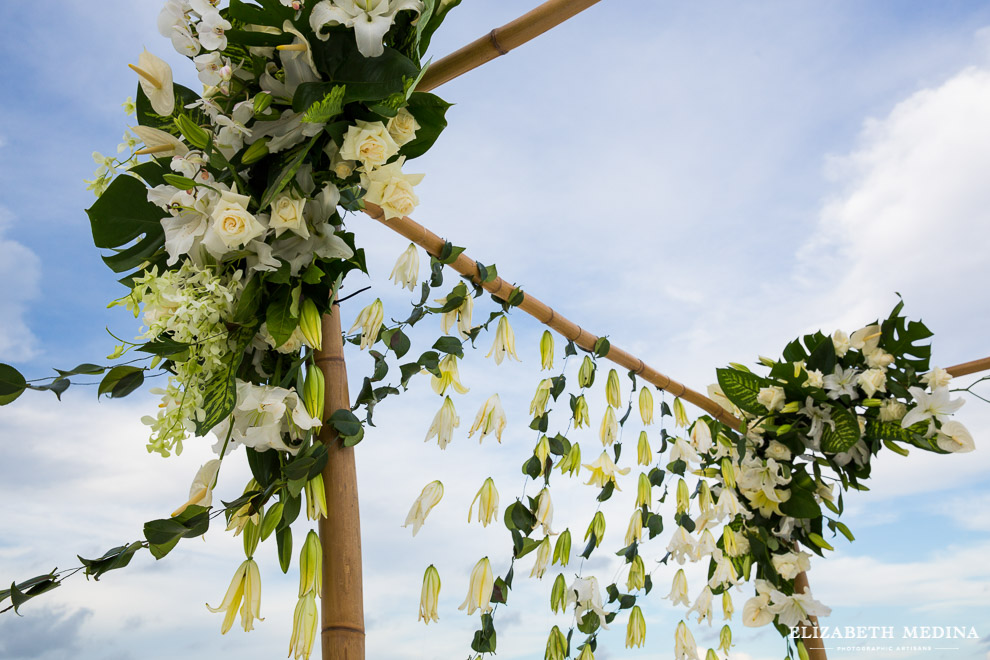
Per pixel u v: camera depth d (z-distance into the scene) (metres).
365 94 1.04
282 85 1.05
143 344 0.90
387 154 1.07
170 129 1.08
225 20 1.02
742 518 2.66
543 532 1.90
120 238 1.04
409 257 1.68
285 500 1.05
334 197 1.06
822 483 2.56
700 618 2.36
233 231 0.95
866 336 2.57
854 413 2.42
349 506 1.13
